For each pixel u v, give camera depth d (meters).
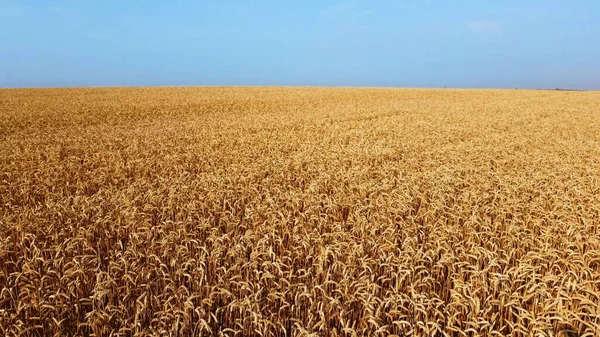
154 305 4.12
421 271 4.30
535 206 6.69
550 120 22.56
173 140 15.05
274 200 7.23
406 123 20.75
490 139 15.64
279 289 4.34
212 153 12.10
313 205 6.77
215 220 6.49
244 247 5.15
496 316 3.73
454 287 4.12
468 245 5.22
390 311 3.69
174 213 6.86
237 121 21.67
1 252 4.92
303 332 3.43
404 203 6.82
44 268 4.63
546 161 11.20
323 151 12.60
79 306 4.08
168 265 4.90
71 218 6.16
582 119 23.16
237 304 3.80
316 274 4.61
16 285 4.37
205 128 18.62
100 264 4.97
